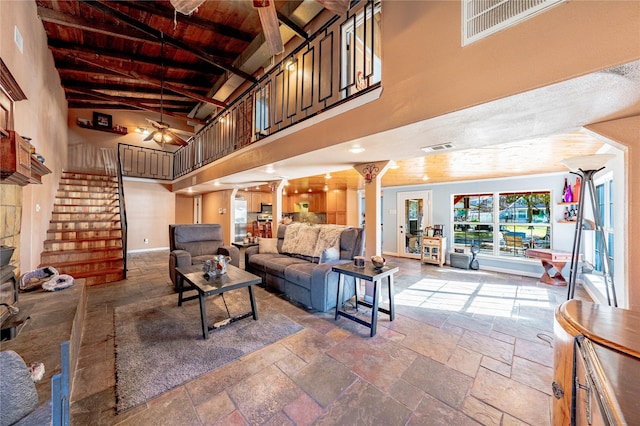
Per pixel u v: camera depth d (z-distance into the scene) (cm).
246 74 505
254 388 174
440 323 278
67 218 508
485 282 446
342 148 261
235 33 446
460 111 163
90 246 462
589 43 120
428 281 452
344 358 210
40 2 363
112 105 758
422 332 257
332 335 249
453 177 535
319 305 304
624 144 167
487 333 256
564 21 126
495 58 147
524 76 137
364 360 208
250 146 386
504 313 307
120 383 177
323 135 262
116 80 627
